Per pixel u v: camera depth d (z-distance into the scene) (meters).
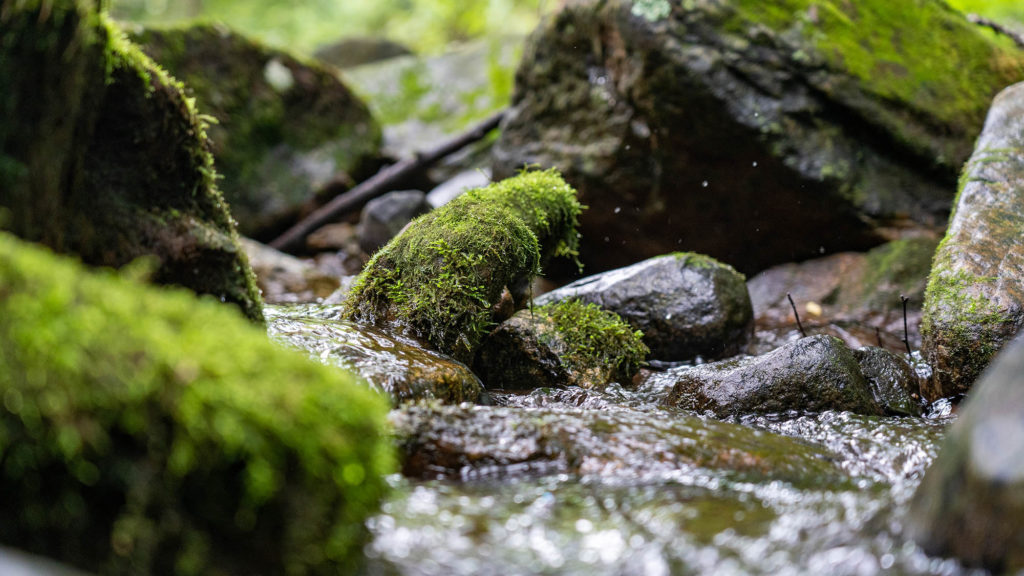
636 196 6.77
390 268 4.01
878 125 6.17
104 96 2.59
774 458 2.64
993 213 4.19
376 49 13.57
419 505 2.14
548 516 2.12
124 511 1.58
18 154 2.22
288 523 1.66
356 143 9.54
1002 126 4.68
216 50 8.68
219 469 1.60
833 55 6.14
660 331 4.88
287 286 6.55
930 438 2.88
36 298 1.59
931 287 3.98
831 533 1.97
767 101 6.10
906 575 1.74
